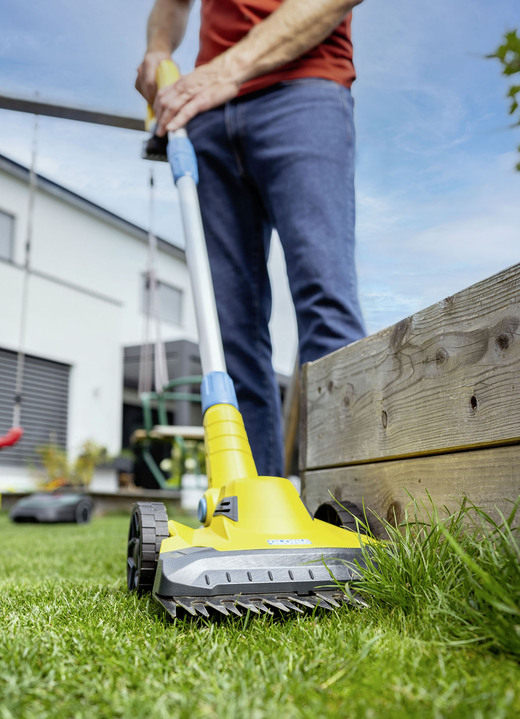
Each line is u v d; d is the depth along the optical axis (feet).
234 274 6.10
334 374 5.12
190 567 3.22
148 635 2.88
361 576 3.36
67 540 10.69
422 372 3.99
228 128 5.72
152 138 6.21
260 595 3.22
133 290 31.32
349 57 5.76
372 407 4.55
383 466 4.44
